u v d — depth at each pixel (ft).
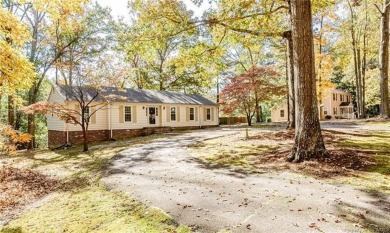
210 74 48.65
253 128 70.44
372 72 104.42
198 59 44.01
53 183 28.89
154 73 114.73
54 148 56.39
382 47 64.90
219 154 35.01
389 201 15.81
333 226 13.10
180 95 93.81
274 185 20.40
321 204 15.99
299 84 26.86
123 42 40.09
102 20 74.95
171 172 27.30
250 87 64.18
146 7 37.55
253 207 16.34
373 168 22.43
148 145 49.29
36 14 71.26
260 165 27.20
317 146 26.27
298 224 13.58
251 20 42.70
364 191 17.69
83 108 50.67
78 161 39.86
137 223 15.33
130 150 44.39
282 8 44.75
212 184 21.91
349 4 83.35
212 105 96.63
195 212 16.21
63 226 16.33
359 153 27.09
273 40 80.94
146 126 77.20
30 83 24.53
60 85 63.62
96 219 16.76
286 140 39.42
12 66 21.83
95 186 25.02
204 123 94.68
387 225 12.89
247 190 19.69
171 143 50.08
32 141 66.08
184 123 88.07
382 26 64.39
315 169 23.38
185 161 32.48
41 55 79.87
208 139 51.24
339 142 34.40
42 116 103.35
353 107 159.33
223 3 40.11
